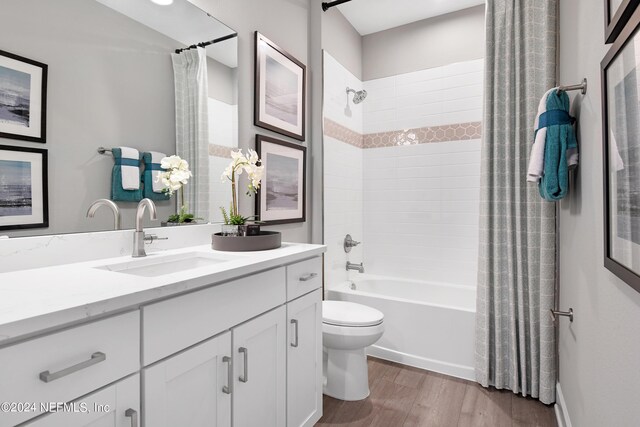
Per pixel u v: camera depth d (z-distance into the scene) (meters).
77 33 1.21
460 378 2.18
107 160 1.30
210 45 1.72
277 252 1.47
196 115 1.65
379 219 3.22
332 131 2.75
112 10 1.31
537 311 1.96
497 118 2.07
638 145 0.76
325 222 2.64
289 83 2.30
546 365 1.90
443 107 2.93
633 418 0.83
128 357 0.82
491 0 2.10
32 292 0.81
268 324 1.30
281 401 1.38
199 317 1.01
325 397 1.99
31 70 1.09
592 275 1.24
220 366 1.08
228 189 1.83
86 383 0.74
